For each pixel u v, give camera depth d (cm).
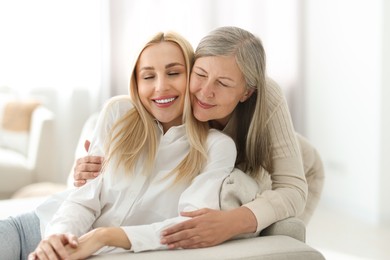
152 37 138
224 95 133
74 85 403
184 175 135
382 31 321
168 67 136
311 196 189
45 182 338
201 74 133
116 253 116
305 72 394
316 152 189
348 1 350
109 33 390
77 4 398
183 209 131
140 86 139
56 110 404
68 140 406
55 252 108
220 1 404
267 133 146
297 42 389
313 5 383
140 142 139
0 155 335
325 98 377
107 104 146
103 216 137
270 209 131
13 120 355
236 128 153
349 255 278
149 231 118
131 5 392
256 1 401
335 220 345
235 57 132
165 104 138
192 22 402
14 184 327
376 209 333
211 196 128
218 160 136
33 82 396
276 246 118
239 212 126
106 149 140
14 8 388
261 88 140
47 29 396
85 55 402
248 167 150
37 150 336
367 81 336
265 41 401
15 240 139
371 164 337
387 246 293
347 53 353
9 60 389
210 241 118
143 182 137
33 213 146
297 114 393
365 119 340
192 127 139
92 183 138
